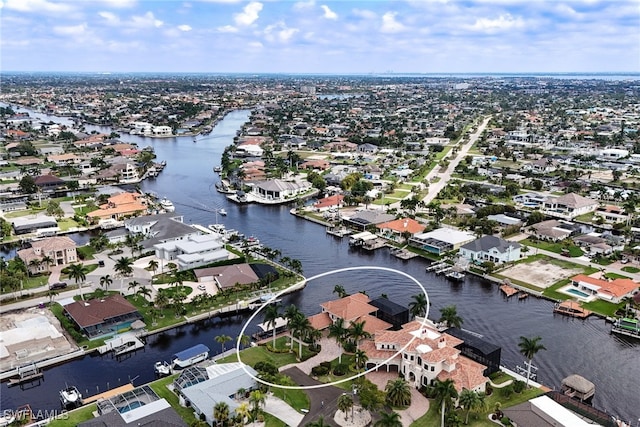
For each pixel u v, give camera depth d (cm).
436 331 14188
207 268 19825
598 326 16200
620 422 11444
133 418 10875
